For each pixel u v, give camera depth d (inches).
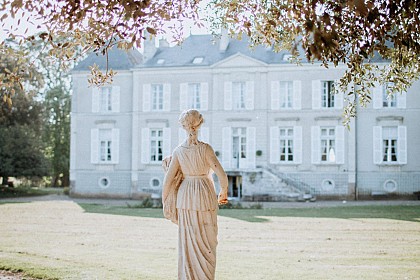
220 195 212.5
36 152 1473.9
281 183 1203.9
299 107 1251.8
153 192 1305.4
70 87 2012.8
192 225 200.5
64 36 249.6
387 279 317.7
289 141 1266.0
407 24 243.1
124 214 818.8
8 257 396.5
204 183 204.8
